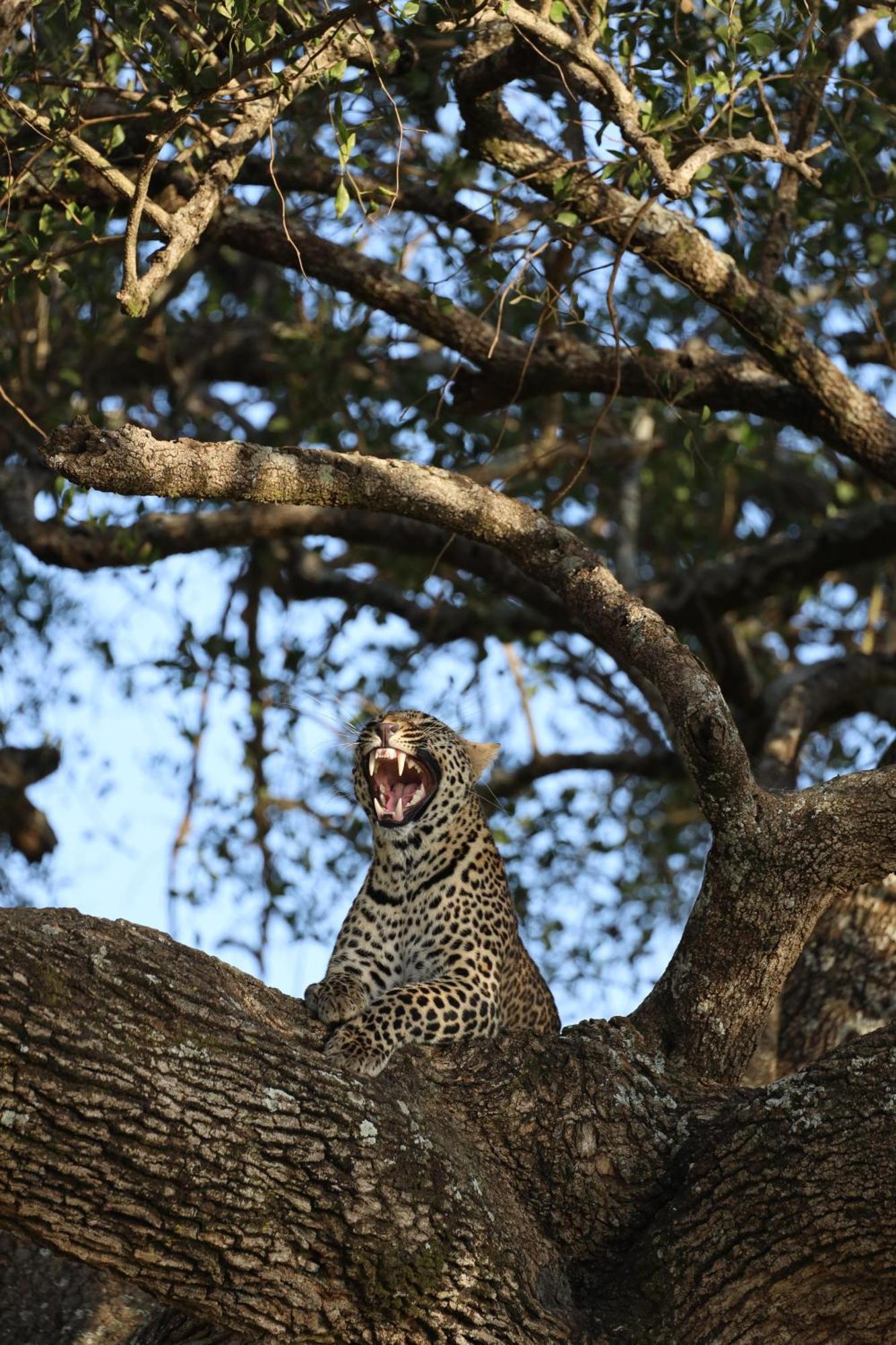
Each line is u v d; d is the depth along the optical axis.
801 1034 11.23
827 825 8.14
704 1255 7.66
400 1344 7.31
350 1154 7.22
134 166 11.80
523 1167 8.22
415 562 15.98
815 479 18.33
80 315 15.97
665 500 17.39
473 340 12.22
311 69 9.47
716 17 10.91
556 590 8.99
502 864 11.76
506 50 10.08
